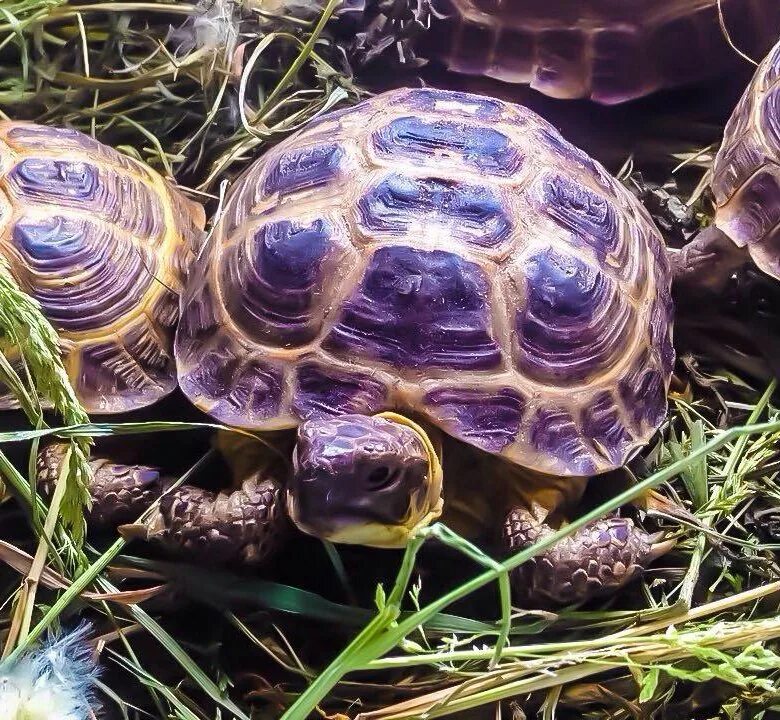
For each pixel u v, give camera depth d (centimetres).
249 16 35
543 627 24
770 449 28
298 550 25
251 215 25
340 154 25
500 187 24
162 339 27
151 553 25
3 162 27
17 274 25
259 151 33
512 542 24
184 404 27
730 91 36
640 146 36
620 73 36
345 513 21
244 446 24
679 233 33
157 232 28
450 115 26
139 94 34
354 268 23
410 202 24
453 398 22
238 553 24
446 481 24
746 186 30
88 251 26
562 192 25
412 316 23
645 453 28
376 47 35
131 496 25
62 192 27
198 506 23
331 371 23
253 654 25
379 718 22
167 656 24
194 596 24
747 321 31
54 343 19
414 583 25
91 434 21
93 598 23
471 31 36
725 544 27
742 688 24
